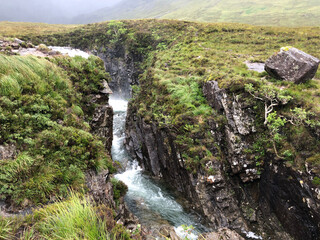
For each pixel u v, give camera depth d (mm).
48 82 11516
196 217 12516
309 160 9758
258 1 136875
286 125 11609
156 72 22156
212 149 13016
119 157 20812
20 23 82875
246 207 12281
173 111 15539
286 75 14273
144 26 51906
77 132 9547
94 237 4367
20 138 7477
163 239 10453
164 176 16750
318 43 26203
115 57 48375
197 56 25281
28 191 6539
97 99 15266
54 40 55406
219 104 14234
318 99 12000
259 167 12359
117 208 10234
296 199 10102
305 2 109000
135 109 21688
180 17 145625
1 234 4512
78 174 8000
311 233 9453
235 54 24828
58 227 4516
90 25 66938
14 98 8711
